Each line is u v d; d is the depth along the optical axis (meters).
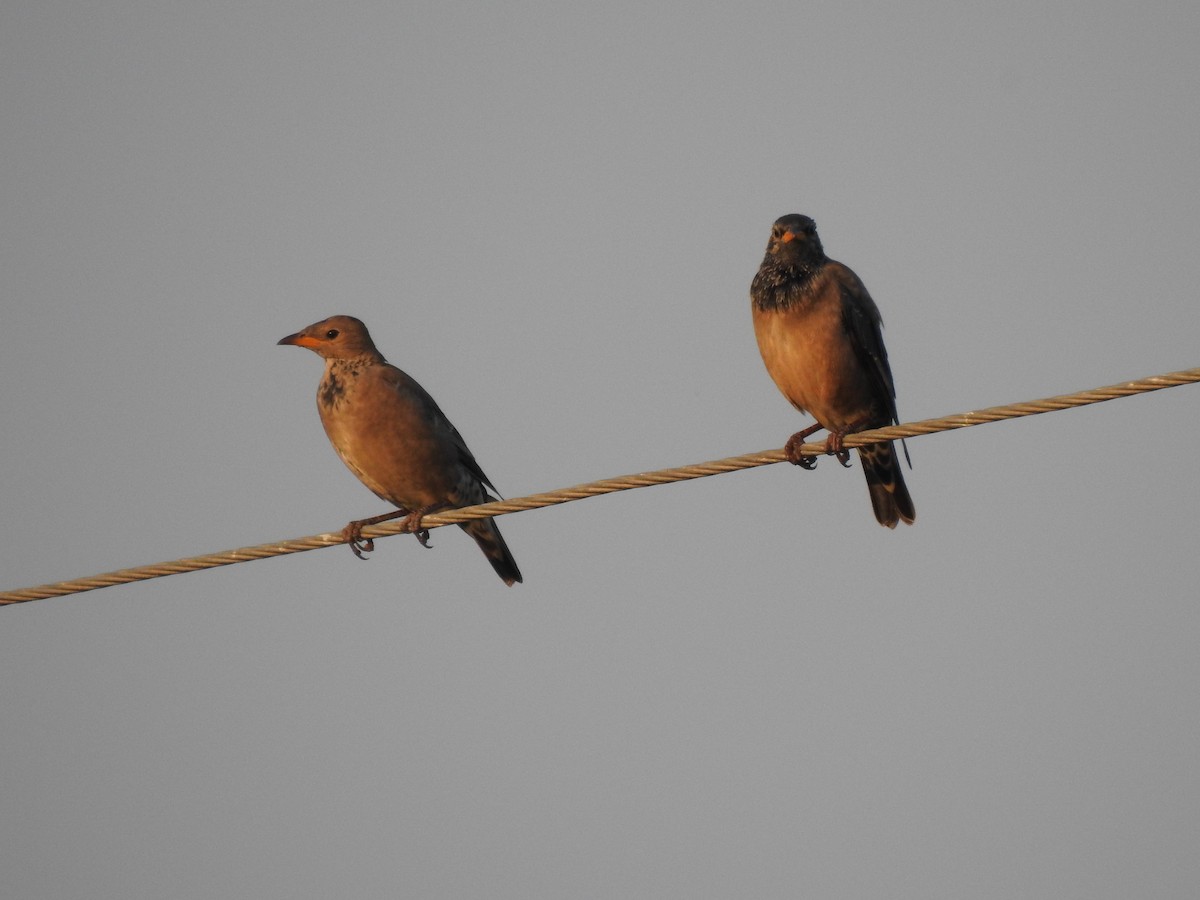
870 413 13.24
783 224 13.02
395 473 13.67
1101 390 9.66
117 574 10.91
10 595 10.86
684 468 10.62
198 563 10.95
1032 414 10.02
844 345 12.84
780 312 12.95
